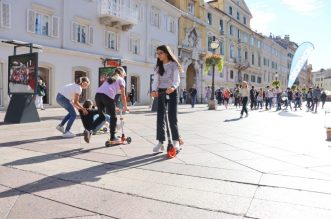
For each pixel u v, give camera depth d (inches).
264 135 330.3
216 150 237.0
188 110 822.5
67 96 295.1
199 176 164.9
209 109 880.9
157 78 225.0
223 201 130.2
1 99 767.1
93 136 300.4
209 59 895.1
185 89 1483.8
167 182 154.7
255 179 159.9
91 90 1005.2
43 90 744.3
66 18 917.8
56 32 887.7
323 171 176.2
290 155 220.7
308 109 967.6
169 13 1400.1
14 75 421.4
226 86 1943.9
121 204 126.4
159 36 1341.0
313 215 117.0
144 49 1255.5
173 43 1432.1
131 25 1134.4
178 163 192.9
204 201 130.1
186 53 1510.8
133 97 1143.0
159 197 134.3
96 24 1028.5
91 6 1004.6
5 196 133.6
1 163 187.9
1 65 763.4
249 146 257.0
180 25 1483.8
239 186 149.2
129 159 202.5
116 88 255.3
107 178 160.4
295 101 1000.2
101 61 1034.1
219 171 175.0
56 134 313.4
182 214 117.4
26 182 152.1
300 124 467.8
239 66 2084.2
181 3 1488.7
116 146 249.0
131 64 1187.3
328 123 434.0
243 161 199.9
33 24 823.7
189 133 338.0
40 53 844.0
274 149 244.1
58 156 209.6
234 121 503.5
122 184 151.0
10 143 257.1
